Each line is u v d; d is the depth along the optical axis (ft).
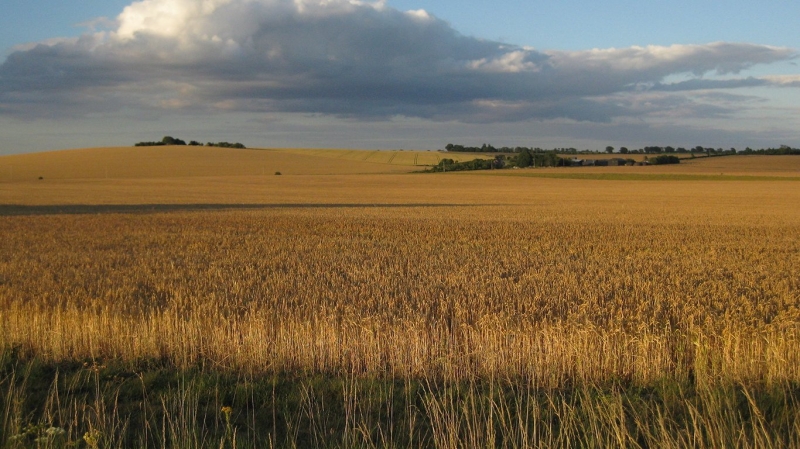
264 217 106.93
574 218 109.40
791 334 25.32
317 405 19.24
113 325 27.07
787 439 17.16
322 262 50.52
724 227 91.81
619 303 32.94
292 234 77.77
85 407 19.54
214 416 19.16
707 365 22.98
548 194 209.97
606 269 46.88
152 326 26.61
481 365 23.11
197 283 39.83
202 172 348.38
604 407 18.66
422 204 158.61
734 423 17.40
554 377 21.91
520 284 38.22
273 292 36.58
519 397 20.25
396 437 17.62
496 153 564.30
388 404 19.79
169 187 243.40
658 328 27.32
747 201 171.73
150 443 17.29
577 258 54.80
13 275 43.65
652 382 21.88
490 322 27.14
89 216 106.52
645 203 163.22
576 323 26.50
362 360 23.98
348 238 72.64
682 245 66.74
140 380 21.67
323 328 26.11
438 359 22.98
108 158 387.96
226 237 73.31
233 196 191.31
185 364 23.53
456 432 16.88
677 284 39.29
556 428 18.22
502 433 17.52
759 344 24.20
